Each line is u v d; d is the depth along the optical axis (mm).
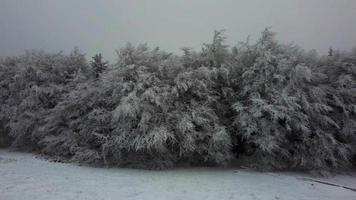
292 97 7355
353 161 8602
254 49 8297
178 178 7008
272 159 7863
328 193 6285
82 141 8438
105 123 8133
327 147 7539
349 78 8141
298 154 7805
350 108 8070
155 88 7469
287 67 7727
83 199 5281
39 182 6246
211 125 7832
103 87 8250
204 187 6328
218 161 7770
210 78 8039
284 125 7742
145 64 8023
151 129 7336
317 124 7941
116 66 7902
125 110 7055
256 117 7543
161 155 7820
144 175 7215
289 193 6184
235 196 5816
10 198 5191
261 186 6605
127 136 7520
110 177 6914
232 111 8312
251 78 7961
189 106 7828
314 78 8109
